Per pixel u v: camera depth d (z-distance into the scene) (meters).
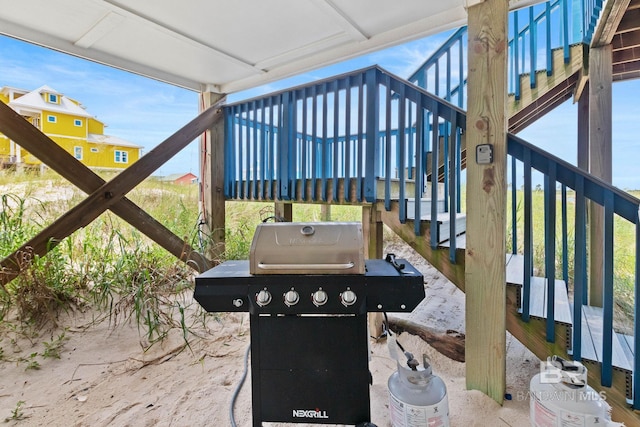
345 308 1.24
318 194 2.77
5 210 2.65
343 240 1.30
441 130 3.49
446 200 2.88
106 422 1.55
